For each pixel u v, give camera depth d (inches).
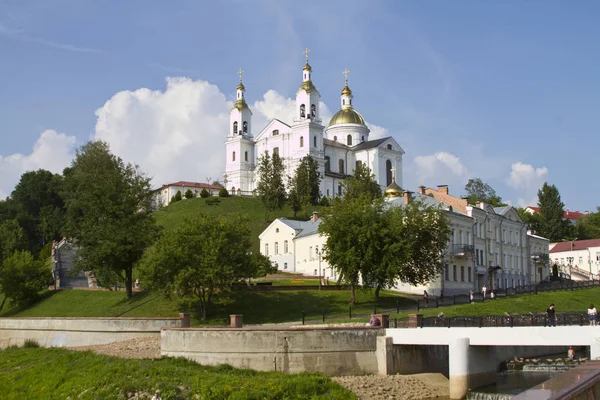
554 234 6850.4
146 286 2778.1
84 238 3378.4
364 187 5241.1
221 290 2763.3
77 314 3253.0
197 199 6397.6
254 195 6402.6
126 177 3531.0
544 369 2003.0
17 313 3543.3
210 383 1595.7
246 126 6993.1
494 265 4229.8
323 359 1868.8
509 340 1665.8
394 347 1899.6
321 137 6451.8
